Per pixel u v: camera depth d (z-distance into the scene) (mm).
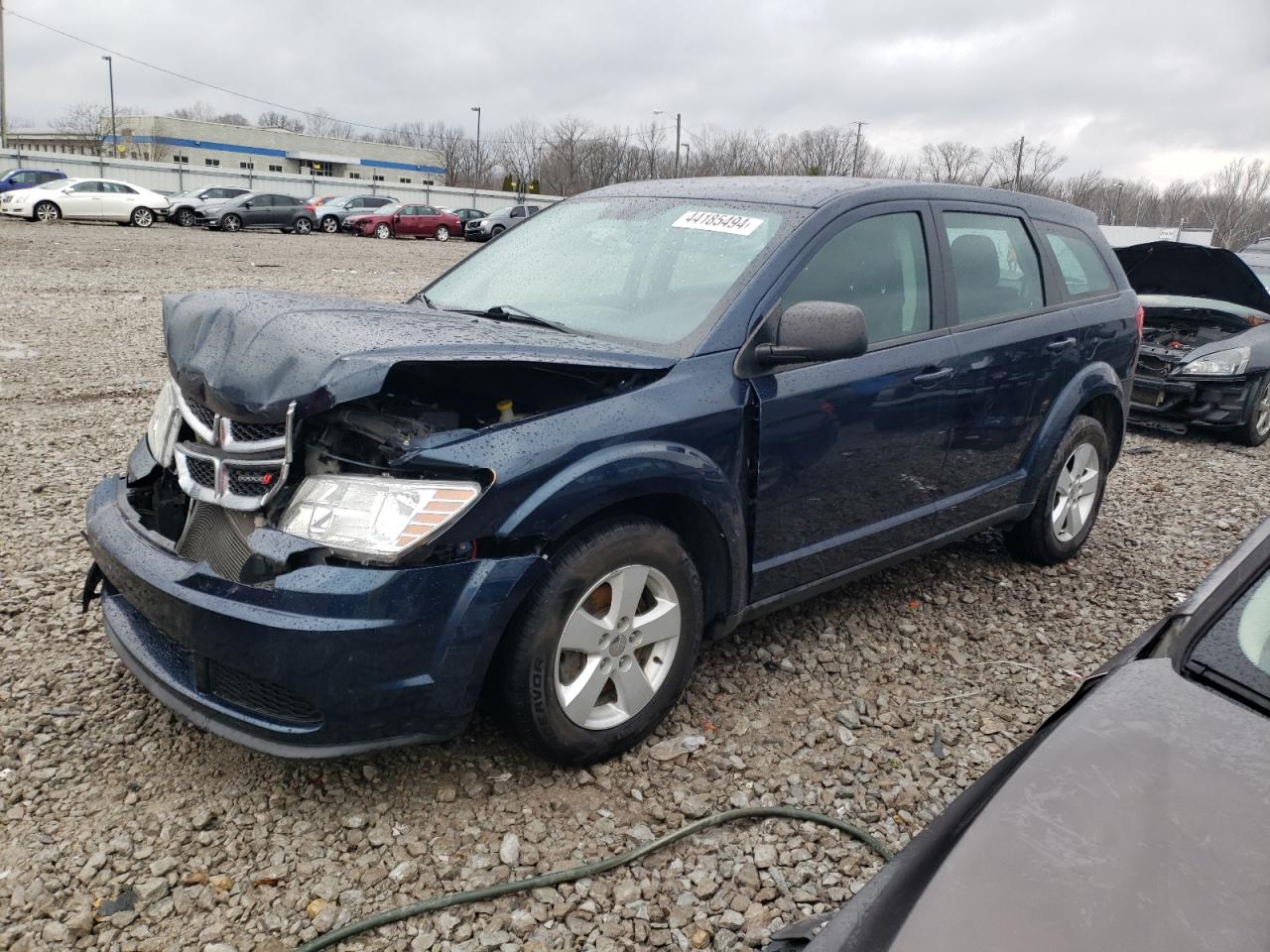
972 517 4219
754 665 3727
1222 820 1433
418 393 2936
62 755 3016
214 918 2402
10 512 5109
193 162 70688
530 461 2631
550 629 2723
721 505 3070
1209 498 6539
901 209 3814
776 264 3311
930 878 1400
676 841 2719
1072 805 1482
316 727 2527
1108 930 1267
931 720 3441
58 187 28938
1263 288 8266
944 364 3799
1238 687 1738
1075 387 4535
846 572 3697
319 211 34969
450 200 54219
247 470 2738
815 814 2836
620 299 3475
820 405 3344
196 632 2566
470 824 2754
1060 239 4703
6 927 2350
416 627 2506
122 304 12953
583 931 2393
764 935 2396
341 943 2330
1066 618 4359
